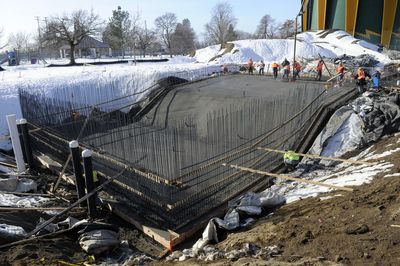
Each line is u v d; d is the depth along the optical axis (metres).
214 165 11.48
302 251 5.75
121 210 10.48
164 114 20.27
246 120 15.28
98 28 46.22
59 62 45.53
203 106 19.98
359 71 17.97
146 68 29.56
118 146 13.36
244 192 11.00
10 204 10.62
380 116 13.71
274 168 12.60
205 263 6.24
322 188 9.44
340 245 5.59
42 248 7.93
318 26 46.56
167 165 10.71
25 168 14.21
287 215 8.10
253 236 7.09
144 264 7.68
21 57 56.59
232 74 28.42
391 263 4.72
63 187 12.87
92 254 8.04
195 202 10.09
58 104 18.41
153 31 90.06
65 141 13.91
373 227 5.92
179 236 8.87
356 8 42.84
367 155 11.83
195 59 40.38
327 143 13.55
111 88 24.41
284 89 21.09
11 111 19.72
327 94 17.88
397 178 8.08
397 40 43.56
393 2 41.75
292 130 14.38
